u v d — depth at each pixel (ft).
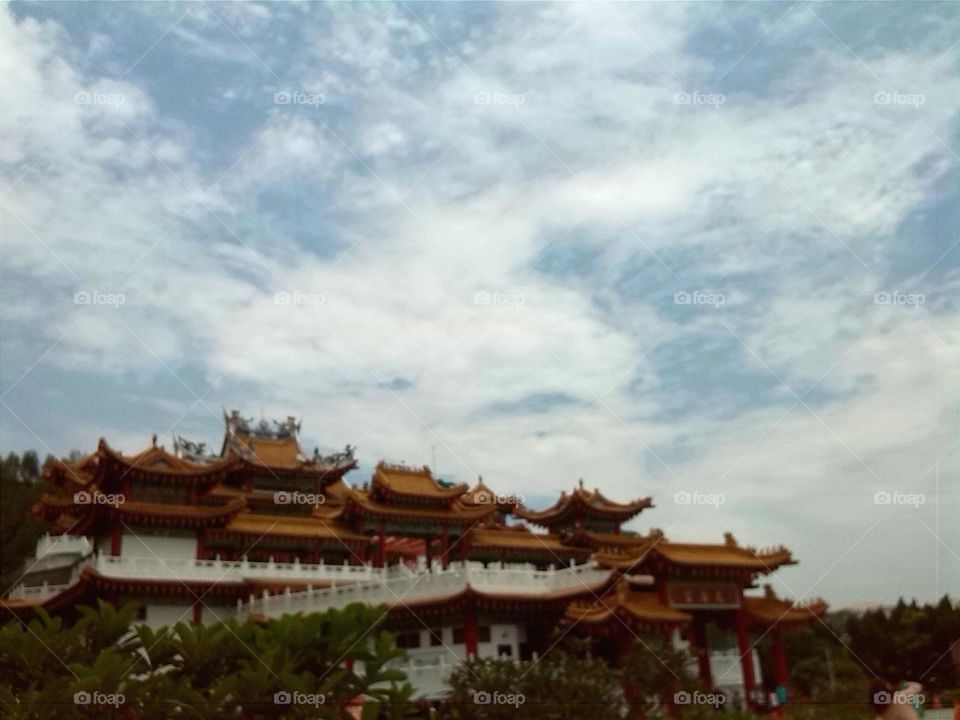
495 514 258.37
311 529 220.84
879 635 181.78
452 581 161.99
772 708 155.84
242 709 79.15
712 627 191.31
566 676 117.39
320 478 258.16
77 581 177.17
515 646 162.71
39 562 231.50
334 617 87.51
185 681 79.10
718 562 166.09
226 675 83.82
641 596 162.40
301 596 177.78
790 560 172.76
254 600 187.11
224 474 212.64
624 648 148.66
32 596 192.54
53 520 227.81
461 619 160.97
